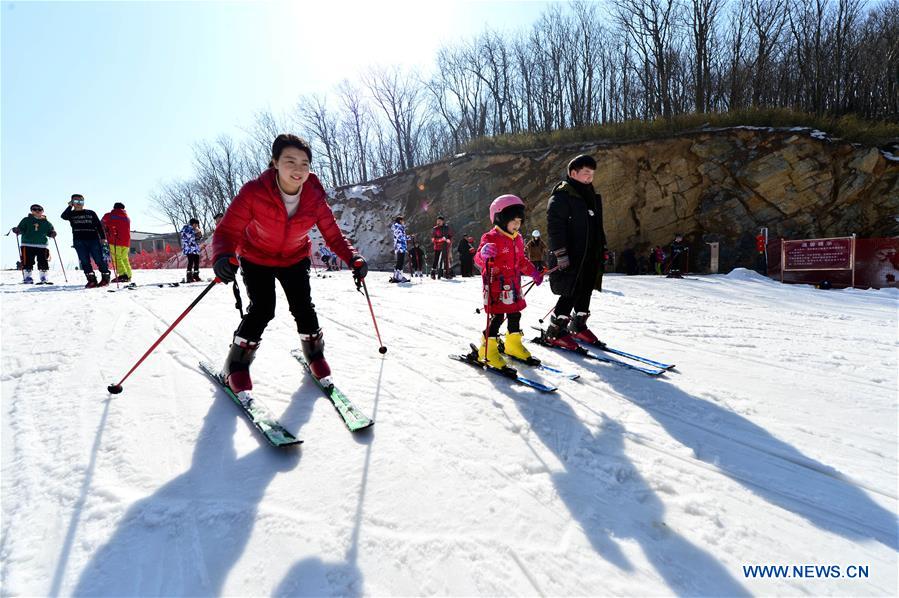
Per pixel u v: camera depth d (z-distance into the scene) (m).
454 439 2.12
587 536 1.49
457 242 21.02
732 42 22.84
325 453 1.96
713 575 1.34
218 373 2.79
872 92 21.59
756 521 1.59
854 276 11.24
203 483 1.73
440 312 5.37
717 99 22.59
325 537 1.45
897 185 14.31
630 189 17.64
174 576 1.28
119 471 1.77
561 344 3.87
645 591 1.27
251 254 2.51
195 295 6.36
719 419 2.44
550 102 27.53
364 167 37.34
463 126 31.72
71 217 7.54
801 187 15.37
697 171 16.88
